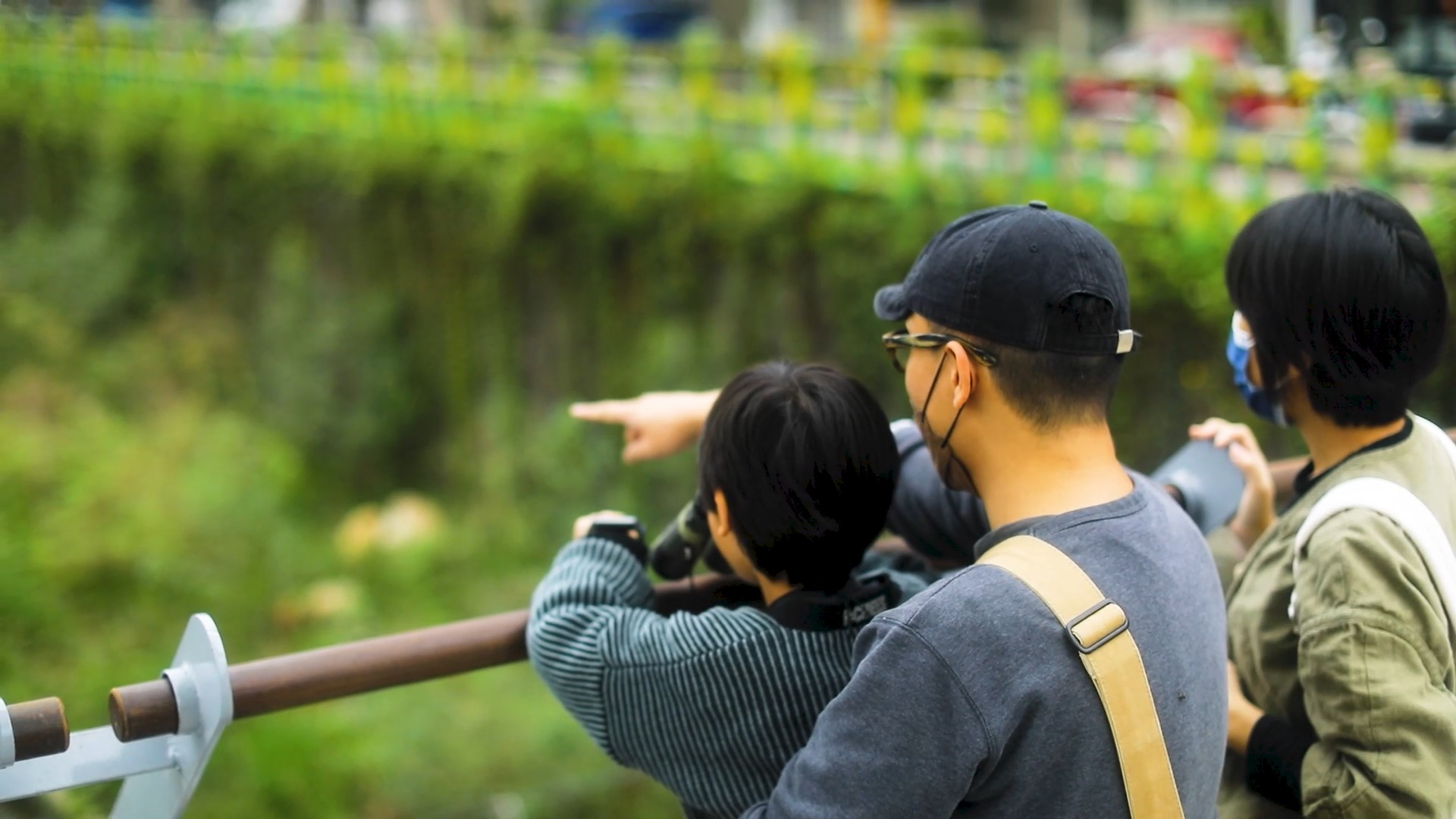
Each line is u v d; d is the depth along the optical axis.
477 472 14.77
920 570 2.20
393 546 13.84
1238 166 8.23
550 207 13.27
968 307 1.58
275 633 12.44
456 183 14.48
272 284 17.52
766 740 1.69
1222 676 1.62
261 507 13.73
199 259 18.75
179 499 13.44
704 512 1.96
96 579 12.22
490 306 14.35
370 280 15.90
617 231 12.65
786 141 11.27
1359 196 1.93
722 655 1.69
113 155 19.59
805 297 11.10
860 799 1.46
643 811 9.23
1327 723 1.78
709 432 1.79
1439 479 1.95
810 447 1.70
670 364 12.11
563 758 9.71
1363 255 1.86
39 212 21.62
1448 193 6.71
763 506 1.72
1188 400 8.31
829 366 1.82
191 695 1.74
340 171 15.93
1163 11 22.88
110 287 19.12
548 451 13.46
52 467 13.97
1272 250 1.93
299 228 16.95
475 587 13.22
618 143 12.77
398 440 15.70
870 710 1.48
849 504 1.72
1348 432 1.96
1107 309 1.57
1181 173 8.30
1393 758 1.70
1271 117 10.16
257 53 17.89
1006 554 1.53
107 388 17.53
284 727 10.05
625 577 1.90
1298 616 1.87
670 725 1.71
